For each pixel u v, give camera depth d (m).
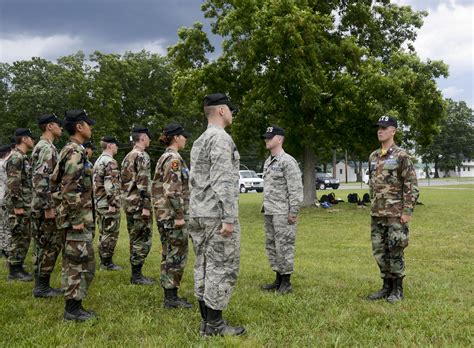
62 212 4.27
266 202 5.62
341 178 77.62
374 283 5.94
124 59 42.22
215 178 3.78
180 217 4.73
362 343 3.76
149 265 7.12
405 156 5.09
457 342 3.74
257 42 15.91
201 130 42.09
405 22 19.58
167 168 4.79
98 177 6.85
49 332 3.93
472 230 11.53
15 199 5.87
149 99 41.53
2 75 39.09
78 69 38.81
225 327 3.95
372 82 16.05
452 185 39.81
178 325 4.19
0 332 3.94
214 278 3.88
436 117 18.02
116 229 6.82
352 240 10.84
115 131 38.62
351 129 17.97
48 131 5.29
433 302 4.91
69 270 4.26
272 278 6.27
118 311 4.59
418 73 17.27
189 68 19.09
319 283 5.91
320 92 15.84
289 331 4.02
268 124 17.09
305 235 11.64
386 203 5.14
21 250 6.13
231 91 18.08
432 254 8.69
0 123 37.41
